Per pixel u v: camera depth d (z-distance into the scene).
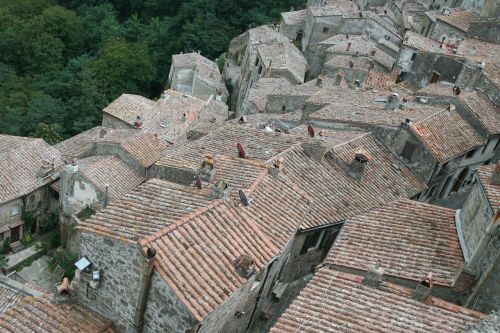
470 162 32.28
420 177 29.75
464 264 17.92
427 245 20.02
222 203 17.61
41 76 67.31
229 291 15.39
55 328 16.50
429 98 35.28
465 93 34.81
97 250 16.30
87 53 77.38
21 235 37.91
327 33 62.56
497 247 16.64
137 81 70.38
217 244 16.30
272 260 17.17
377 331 14.84
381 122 30.67
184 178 20.62
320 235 23.78
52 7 77.19
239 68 69.75
